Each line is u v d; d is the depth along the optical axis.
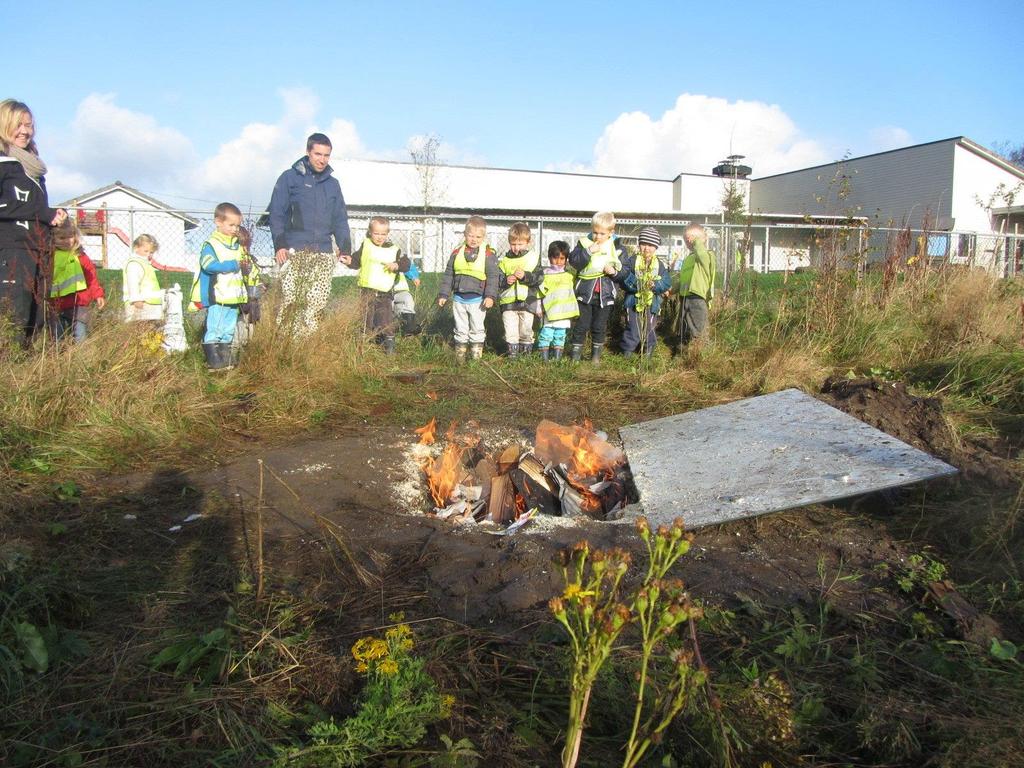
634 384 7.03
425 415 5.98
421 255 12.58
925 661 2.61
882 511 4.08
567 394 6.80
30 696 2.34
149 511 3.89
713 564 3.42
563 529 3.80
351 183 34.81
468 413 6.11
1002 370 6.84
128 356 5.73
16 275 5.82
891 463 4.04
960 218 30.50
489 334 9.52
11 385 4.89
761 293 9.66
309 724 2.22
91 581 3.11
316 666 2.49
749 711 2.23
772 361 7.26
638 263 8.34
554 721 2.27
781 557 3.52
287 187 7.55
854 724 2.27
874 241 11.55
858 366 7.84
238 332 6.97
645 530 1.84
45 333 5.53
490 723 2.24
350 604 2.98
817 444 4.55
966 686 2.46
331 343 6.96
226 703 2.31
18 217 5.76
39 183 5.99
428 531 3.79
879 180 33.25
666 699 2.04
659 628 1.72
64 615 2.79
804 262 10.68
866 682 2.49
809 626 2.86
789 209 37.16
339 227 7.91
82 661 2.53
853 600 3.11
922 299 9.05
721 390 7.02
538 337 8.77
